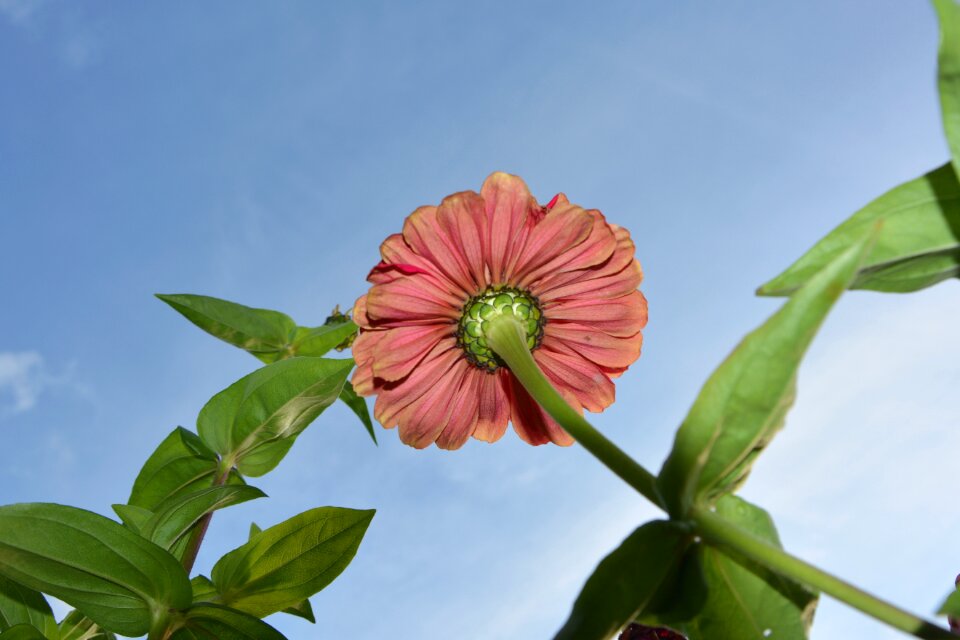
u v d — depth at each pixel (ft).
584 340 1.13
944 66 0.69
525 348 1.06
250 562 1.11
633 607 0.78
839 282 0.73
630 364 1.13
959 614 0.71
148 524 1.11
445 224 1.08
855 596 0.74
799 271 0.78
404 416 1.13
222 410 1.24
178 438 1.30
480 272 1.10
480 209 1.08
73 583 1.02
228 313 1.34
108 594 1.03
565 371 1.14
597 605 0.78
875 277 0.81
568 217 1.09
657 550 0.79
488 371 1.13
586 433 0.86
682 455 0.78
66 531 1.00
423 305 1.09
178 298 1.32
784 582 0.83
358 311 1.10
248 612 1.11
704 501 0.79
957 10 0.69
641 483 0.83
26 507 1.00
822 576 0.75
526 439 1.17
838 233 0.79
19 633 1.02
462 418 1.14
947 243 0.79
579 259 1.11
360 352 1.11
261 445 1.26
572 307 1.13
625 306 1.13
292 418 1.24
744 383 0.76
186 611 1.04
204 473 1.30
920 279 0.81
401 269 1.09
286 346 1.37
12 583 1.09
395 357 1.10
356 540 1.11
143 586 1.03
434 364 1.12
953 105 0.69
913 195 0.79
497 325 1.09
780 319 0.74
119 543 1.01
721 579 0.84
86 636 1.12
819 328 0.74
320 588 1.11
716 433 0.77
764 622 0.83
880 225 0.72
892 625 0.73
